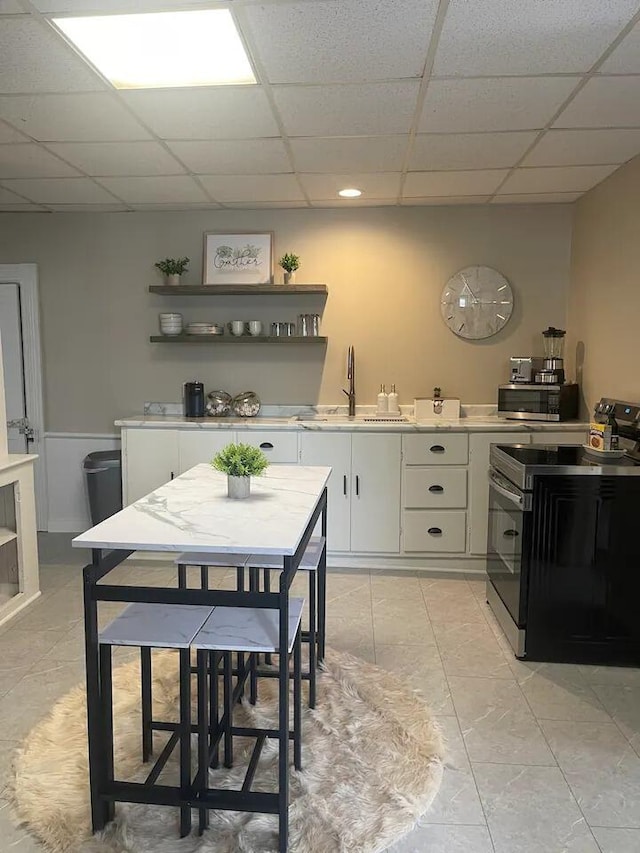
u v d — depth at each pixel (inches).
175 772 84.2
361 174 149.3
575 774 85.0
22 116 113.9
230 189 161.5
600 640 115.5
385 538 167.2
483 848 72.0
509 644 123.3
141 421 171.3
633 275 137.8
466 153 134.4
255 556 91.4
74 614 135.6
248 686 106.0
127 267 188.9
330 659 115.6
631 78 99.3
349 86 101.7
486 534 165.3
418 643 123.9
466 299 180.9
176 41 87.4
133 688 104.9
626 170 140.9
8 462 134.2
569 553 114.2
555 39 87.2
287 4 78.2
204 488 99.7
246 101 107.4
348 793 79.8
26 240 190.4
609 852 71.6
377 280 182.9
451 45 88.7
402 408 186.1
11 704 101.0
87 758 86.6
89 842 72.2
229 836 72.9
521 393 168.6
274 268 184.4
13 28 83.6
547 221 177.8
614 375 147.9
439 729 94.8
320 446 165.9
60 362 194.1
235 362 189.3
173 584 152.6
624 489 112.3
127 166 142.7
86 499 197.2
